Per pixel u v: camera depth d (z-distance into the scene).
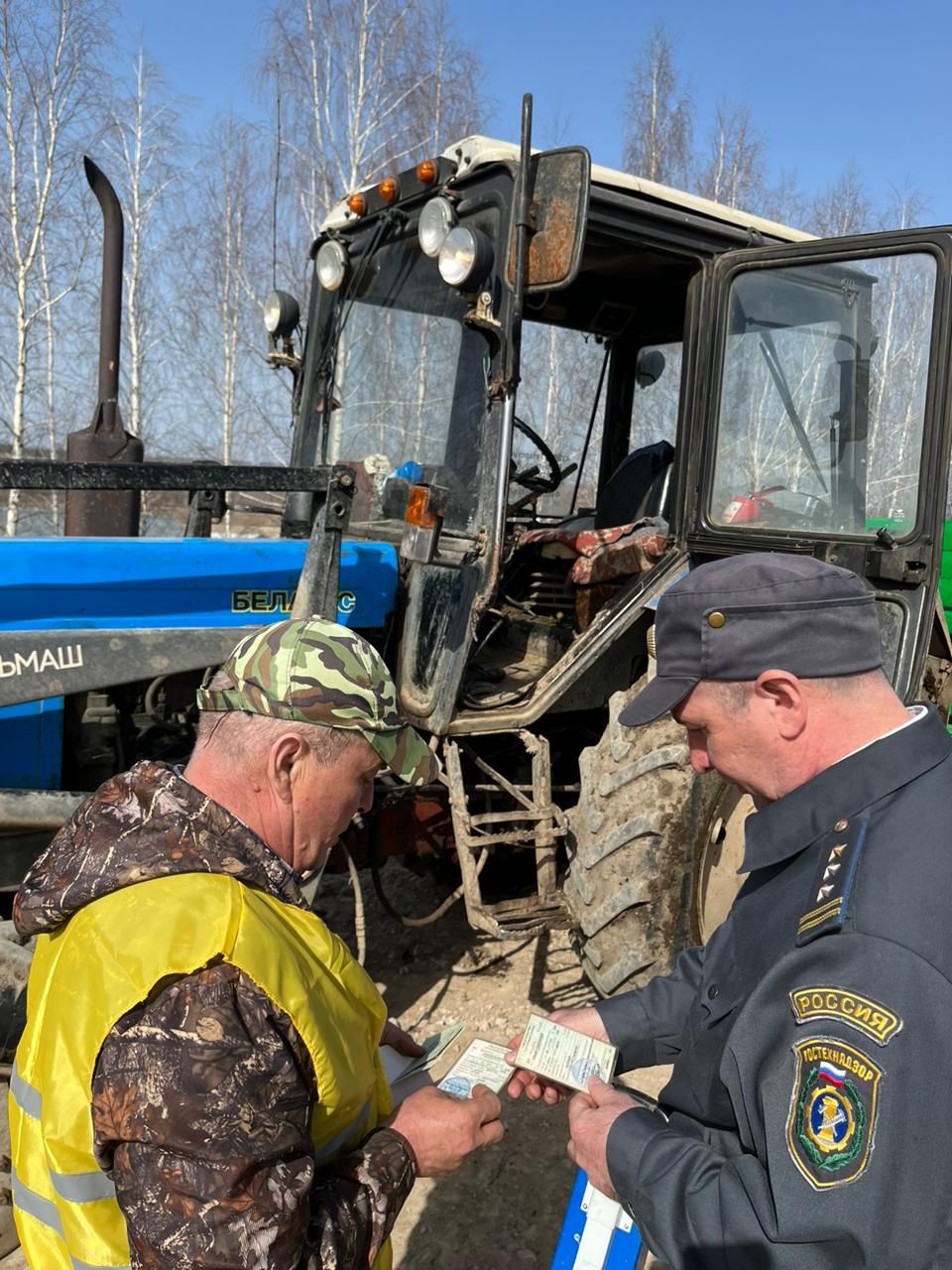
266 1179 1.03
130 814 1.19
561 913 3.01
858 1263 0.98
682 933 2.86
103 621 2.70
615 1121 1.34
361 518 3.59
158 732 3.12
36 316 11.58
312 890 2.77
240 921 1.10
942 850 1.11
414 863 3.83
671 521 3.18
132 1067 1.02
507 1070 1.53
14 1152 1.20
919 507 2.78
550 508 4.23
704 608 1.27
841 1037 1.03
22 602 2.62
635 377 4.23
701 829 2.82
